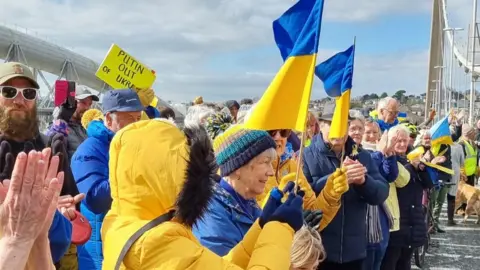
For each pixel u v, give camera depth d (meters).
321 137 3.87
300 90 2.42
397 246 5.01
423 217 5.08
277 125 2.42
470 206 9.61
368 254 4.25
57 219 2.18
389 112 6.71
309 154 3.87
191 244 1.70
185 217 1.73
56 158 1.57
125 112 3.63
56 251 2.16
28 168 1.51
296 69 2.43
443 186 8.62
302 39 2.44
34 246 1.61
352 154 3.82
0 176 2.22
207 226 2.38
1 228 1.51
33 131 2.68
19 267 1.48
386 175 4.50
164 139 1.74
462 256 7.23
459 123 13.23
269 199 2.12
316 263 2.49
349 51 3.33
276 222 2.00
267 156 2.51
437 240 8.23
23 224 1.50
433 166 5.07
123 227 1.74
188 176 1.71
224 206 2.41
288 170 3.41
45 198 1.53
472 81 26.55
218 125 4.30
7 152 2.37
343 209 3.72
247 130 2.51
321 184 3.66
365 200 3.75
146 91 5.14
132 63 5.17
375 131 5.27
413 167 5.02
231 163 2.46
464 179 10.09
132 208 1.75
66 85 4.54
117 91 3.71
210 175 1.77
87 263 3.29
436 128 7.27
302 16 2.60
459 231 8.94
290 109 2.42
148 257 1.66
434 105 29.69
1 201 1.55
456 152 9.34
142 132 1.77
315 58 2.41
